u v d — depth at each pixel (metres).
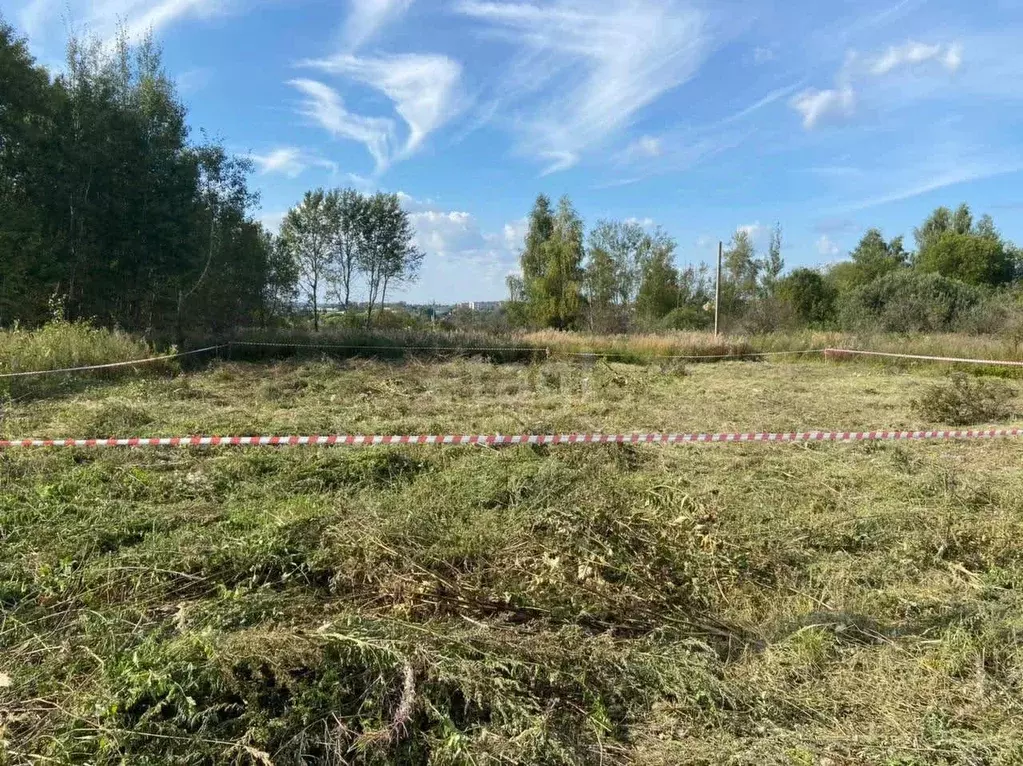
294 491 5.38
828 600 3.88
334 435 7.51
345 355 17.70
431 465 6.13
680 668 3.00
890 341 19.14
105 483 5.34
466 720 2.58
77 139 15.74
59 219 15.92
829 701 2.86
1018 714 2.74
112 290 16.66
